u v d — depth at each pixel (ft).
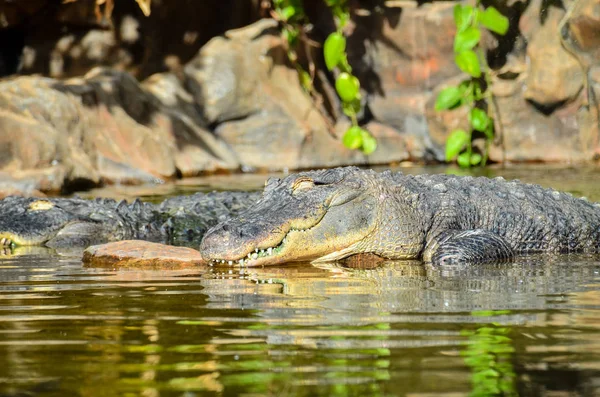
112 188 93.97
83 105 100.01
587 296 37.86
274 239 49.55
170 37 126.41
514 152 116.16
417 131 120.47
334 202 52.06
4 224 63.10
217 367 26.37
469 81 114.32
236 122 115.24
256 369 26.11
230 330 31.27
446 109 114.21
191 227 68.33
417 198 55.57
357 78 123.95
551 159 115.34
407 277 45.21
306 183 52.47
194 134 110.63
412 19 121.19
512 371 25.68
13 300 38.29
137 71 124.06
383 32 122.83
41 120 94.38
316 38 125.80
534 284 41.86
